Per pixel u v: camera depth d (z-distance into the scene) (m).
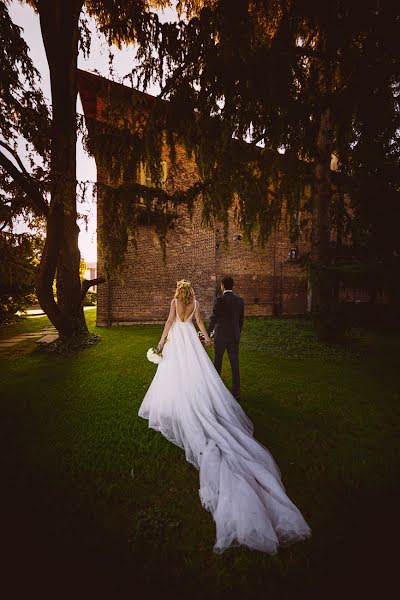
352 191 8.63
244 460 2.29
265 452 2.50
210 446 2.46
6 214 6.76
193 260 13.35
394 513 2.00
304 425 3.37
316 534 1.81
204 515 2.00
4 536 1.79
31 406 3.90
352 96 5.43
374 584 1.48
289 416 3.60
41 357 6.75
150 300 12.77
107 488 2.25
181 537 1.80
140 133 6.80
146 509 2.04
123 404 3.96
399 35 5.04
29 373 5.48
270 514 1.85
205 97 5.80
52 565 1.60
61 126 7.11
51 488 2.26
